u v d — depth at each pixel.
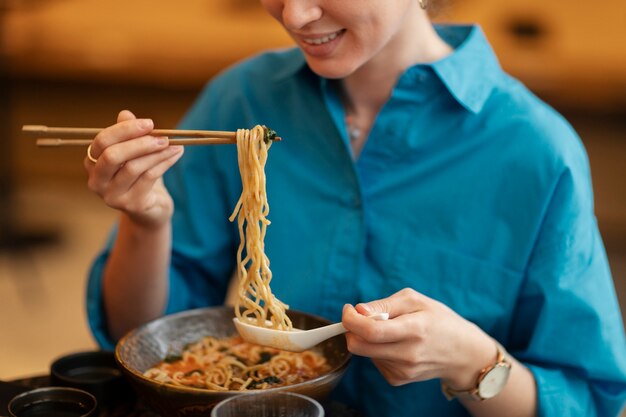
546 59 5.04
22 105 5.65
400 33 1.63
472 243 1.64
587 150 5.19
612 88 4.96
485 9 5.35
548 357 1.59
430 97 1.66
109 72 5.44
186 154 1.88
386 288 1.67
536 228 1.61
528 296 1.63
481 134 1.65
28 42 5.39
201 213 1.88
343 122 1.71
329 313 1.71
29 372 3.60
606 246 5.14
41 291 4.42
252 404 1.14
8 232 4.89
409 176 1.67
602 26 5.23
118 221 1.81
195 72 5.39
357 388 1.71
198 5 5.51
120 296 1.74
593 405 1.61
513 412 1.53
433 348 1.33
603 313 1.59
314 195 1.75
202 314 1.64
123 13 5.53
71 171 5.90
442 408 1.66
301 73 1.78
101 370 1.64
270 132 1.43
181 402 1.27
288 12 1.38
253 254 1.46
